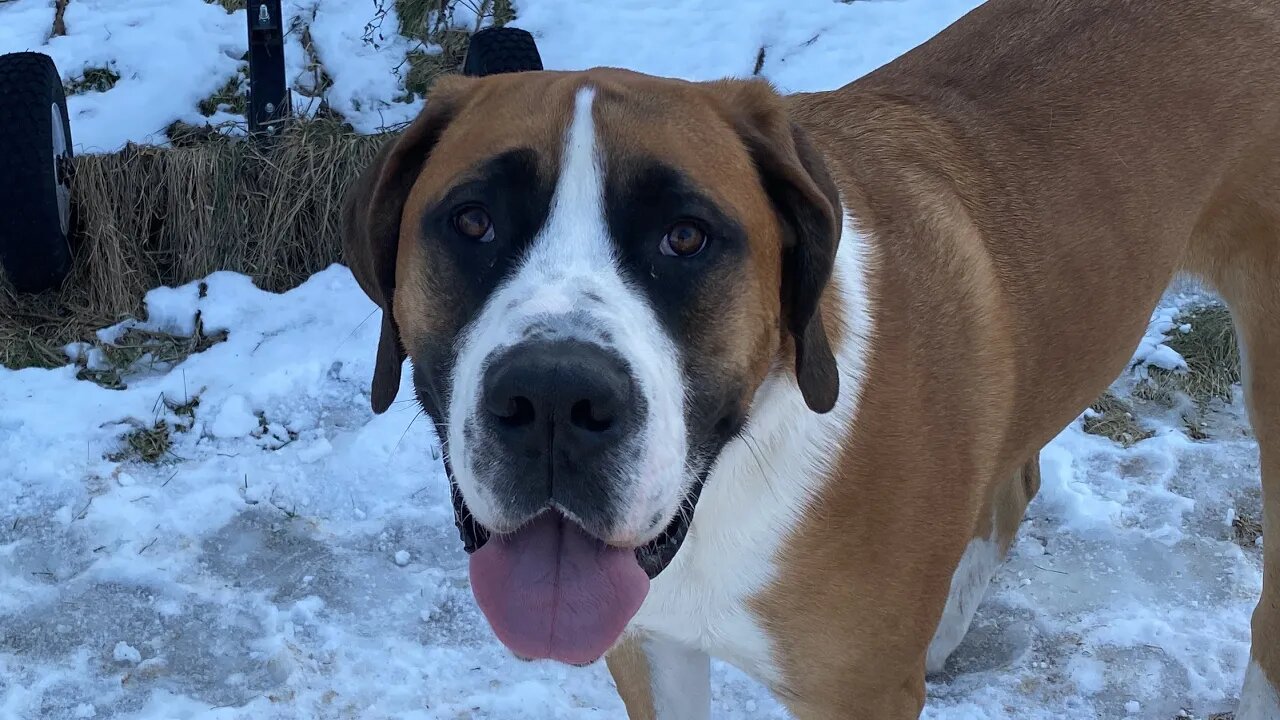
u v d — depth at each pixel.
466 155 0.76
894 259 0.89
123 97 1.81
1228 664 1.14
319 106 1.76
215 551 1.24
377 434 1.36
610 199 0.74
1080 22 1.03
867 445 0.84
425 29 1.95
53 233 1.51
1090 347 0.99
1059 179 0.97
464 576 1.22
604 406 0.68
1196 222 1.03
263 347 1.49
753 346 0.77
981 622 1.19
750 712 1.10
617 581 0.76
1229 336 1.50
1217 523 1.28
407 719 1.09
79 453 1.33
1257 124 1.01
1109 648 1.16
